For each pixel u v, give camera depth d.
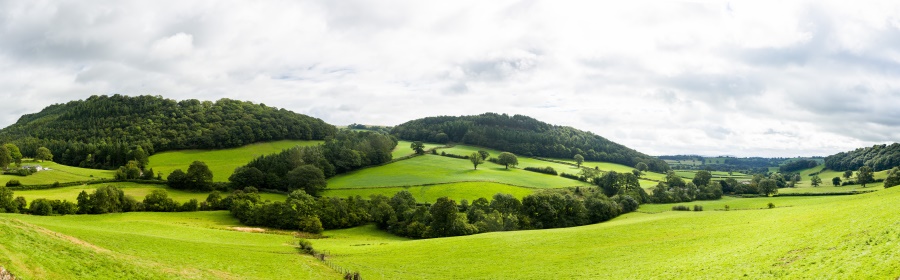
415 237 111.50
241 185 149.25
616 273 51.09
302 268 61.62
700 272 43.84
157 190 122.88
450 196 144.38
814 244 41.41
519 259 65.56
